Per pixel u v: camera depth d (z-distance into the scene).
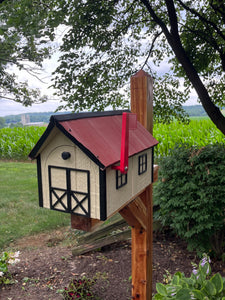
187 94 6.50
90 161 1.28
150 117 2.27
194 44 5.55
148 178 1.99
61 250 4.30
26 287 3.30
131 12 5.68
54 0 4.11
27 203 6.28
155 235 4.60
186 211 3.78
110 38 5.46
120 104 6.28
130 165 1.63
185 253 4.04
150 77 2.24
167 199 3.94
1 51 5.17
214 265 3.72
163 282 3.36
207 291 1.82
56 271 3.65
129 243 4.37
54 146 1.37
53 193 1.42
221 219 3.64
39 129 15.86
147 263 2.37
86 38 4.96
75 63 5.14
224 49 4.97
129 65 6.10
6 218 5.51
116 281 3.37
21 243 4.62
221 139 9.47
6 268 3.43
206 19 5.22
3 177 8.70
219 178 3.62
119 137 1.57
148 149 1.91
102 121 1.58
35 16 3.69
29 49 5.26
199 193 3.64
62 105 5.36
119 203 1.49
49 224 5.29
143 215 2.21
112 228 4.26
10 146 12.84
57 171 1.39
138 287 2.41
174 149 4.20
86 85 5.19
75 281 3.07
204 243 3.80
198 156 3.71
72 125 1.30
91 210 1.32
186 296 1.78
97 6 4.59
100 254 4.06
